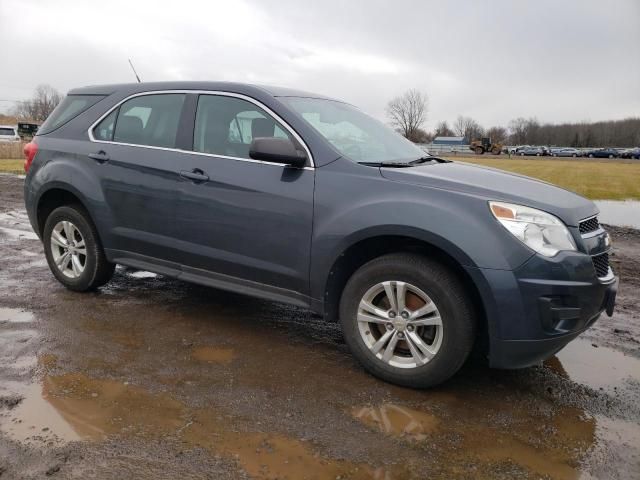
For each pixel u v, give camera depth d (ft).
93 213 14.57
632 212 41.57
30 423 8.77
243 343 12.58
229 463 7.95
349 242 10.68
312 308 11.54
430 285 10.00
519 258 9.44
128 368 10.98
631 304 16.51
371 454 8.34
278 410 9.55
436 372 10.15
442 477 7.85
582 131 379.76
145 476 7.57
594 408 10.06
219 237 12.48
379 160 12.07
